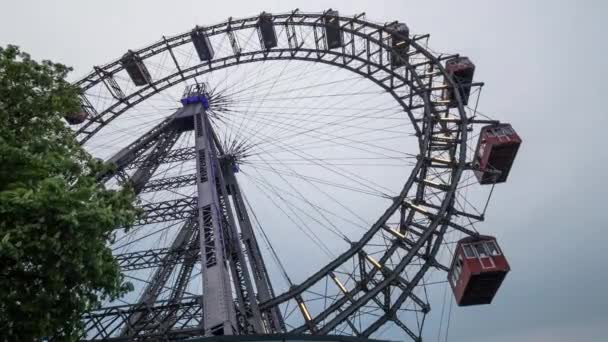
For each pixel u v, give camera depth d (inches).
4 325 498.9
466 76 1679.4
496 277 1231.5
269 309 1151.6
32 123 637.9
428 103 1536.7
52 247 493.7
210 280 976.3
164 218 1215.6
